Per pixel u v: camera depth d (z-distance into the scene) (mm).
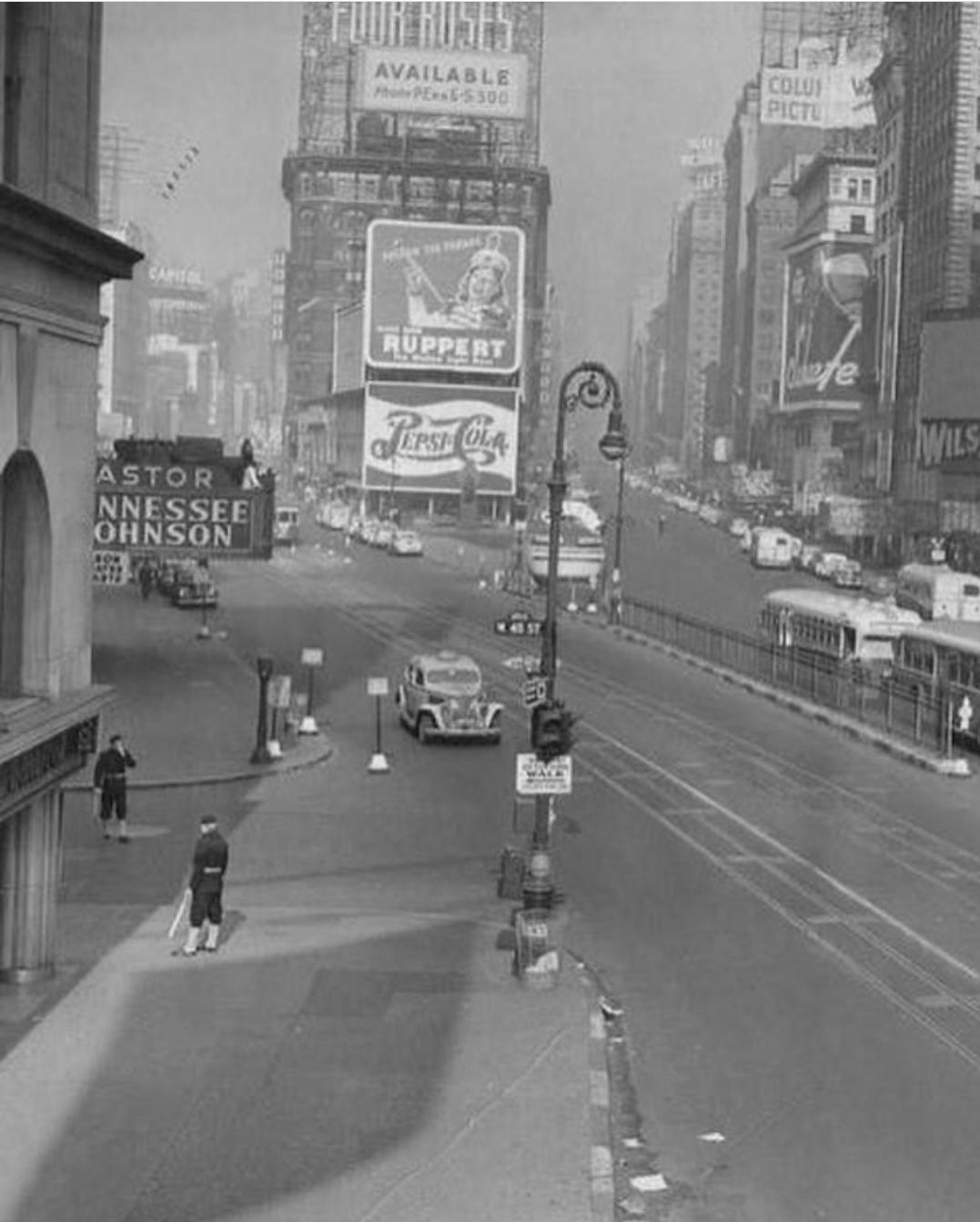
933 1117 14578
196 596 67125
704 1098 15031
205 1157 13008
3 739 14844
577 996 18062
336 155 80562
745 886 24297
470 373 74125
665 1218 12273
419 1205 12141
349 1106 14273
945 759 35594
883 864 26031
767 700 47500
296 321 82125
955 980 19375
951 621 43125
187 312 82750
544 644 24125
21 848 17953
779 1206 12539
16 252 15625
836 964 19984
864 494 74250
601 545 73312
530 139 81938
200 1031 16391
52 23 16906
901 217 74875
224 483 47688
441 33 80188
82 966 18859
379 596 73562
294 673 49438
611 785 32781
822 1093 15219
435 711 37812
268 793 31375
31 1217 11766
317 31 79938
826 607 47656
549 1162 13062
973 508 65438
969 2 69562
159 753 34625
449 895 23359
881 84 78250
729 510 80938
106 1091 14555
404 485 74438
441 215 81000
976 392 65812
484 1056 15773
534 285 82062
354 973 18812
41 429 16828
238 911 22000
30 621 17406
